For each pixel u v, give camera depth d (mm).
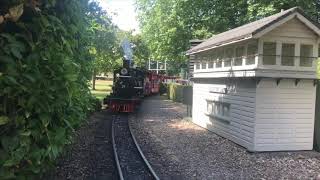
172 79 63750
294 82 14703
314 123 15227
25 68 4488
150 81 47312
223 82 17734
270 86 14469
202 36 33500
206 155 14008
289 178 11133
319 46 15305
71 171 10703
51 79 4977
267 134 14539
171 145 15914
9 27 4547
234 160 13242
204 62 20875
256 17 29422
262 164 12742
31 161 4766
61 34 5422
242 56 15414
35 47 4715
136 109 30047
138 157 13617
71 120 6445
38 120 4832
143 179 10766
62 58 5234
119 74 30422
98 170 11336
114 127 21141
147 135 18500
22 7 4129
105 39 24859
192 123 23047
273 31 14141
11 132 4430
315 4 30828
